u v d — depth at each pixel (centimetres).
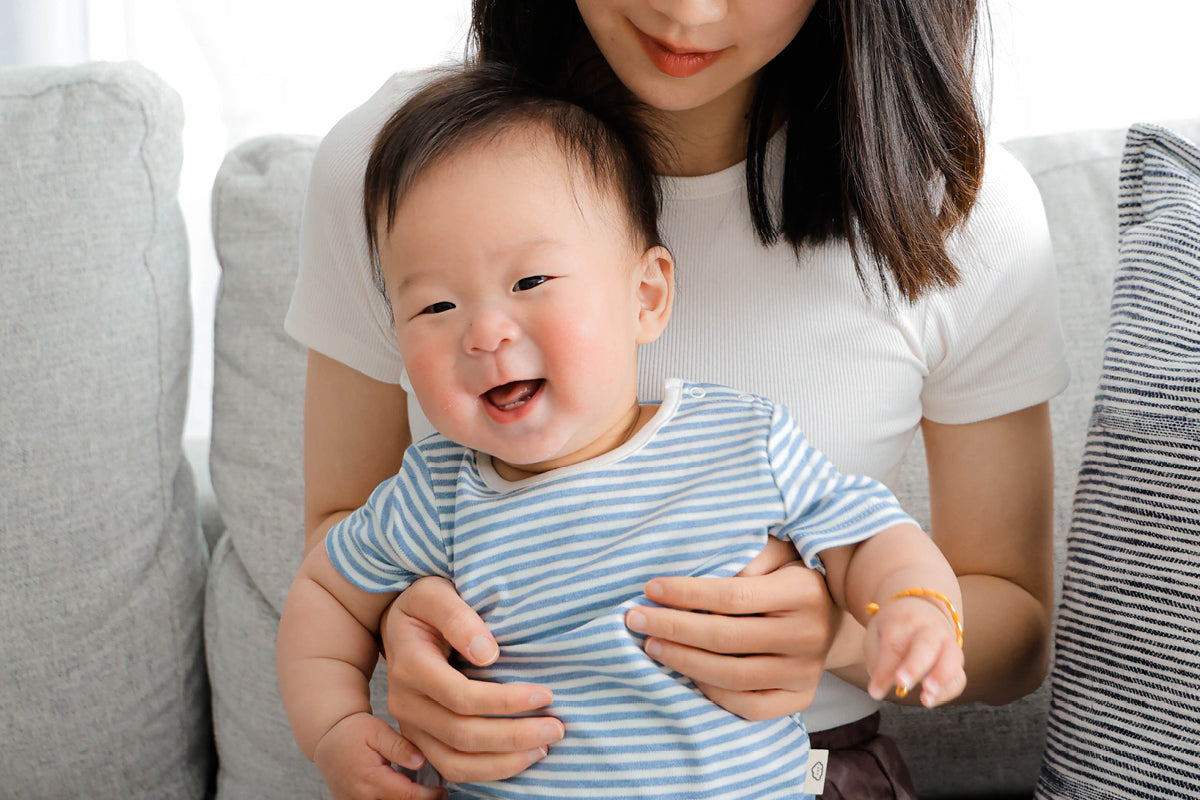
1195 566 81
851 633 85
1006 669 96
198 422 192
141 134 121
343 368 103
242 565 124
